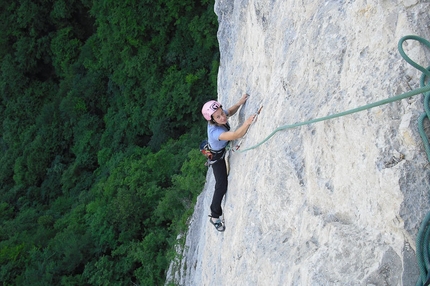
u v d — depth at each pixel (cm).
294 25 540
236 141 667
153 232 1748
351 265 353
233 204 653
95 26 2756
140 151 2189
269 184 506
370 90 368
